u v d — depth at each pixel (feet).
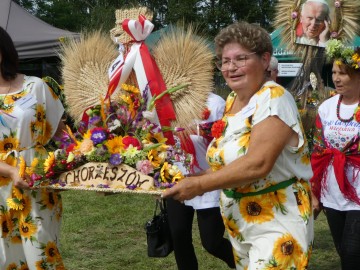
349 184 11.53
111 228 18.62
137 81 9.36
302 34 18.94
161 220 12.26
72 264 15.25
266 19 93.40
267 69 8.49
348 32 18.57
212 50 9.48
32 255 10.34
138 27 9.26
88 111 9.00
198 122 10.10
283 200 8.17
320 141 12.15
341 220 11.87
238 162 7.74
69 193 23.71
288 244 8.04
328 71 22.50
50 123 10.82
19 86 10.53
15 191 10.09
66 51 9.92
